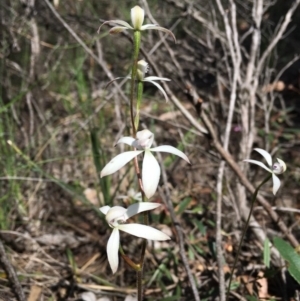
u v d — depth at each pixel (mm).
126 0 446
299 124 389
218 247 222
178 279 241
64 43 403
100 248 277
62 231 289
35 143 321
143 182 135
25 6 335
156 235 143
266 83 322
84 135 342
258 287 234
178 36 437
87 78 426
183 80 311
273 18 458
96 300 232
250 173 336
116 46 446
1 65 344
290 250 214
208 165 311
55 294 245
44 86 343
